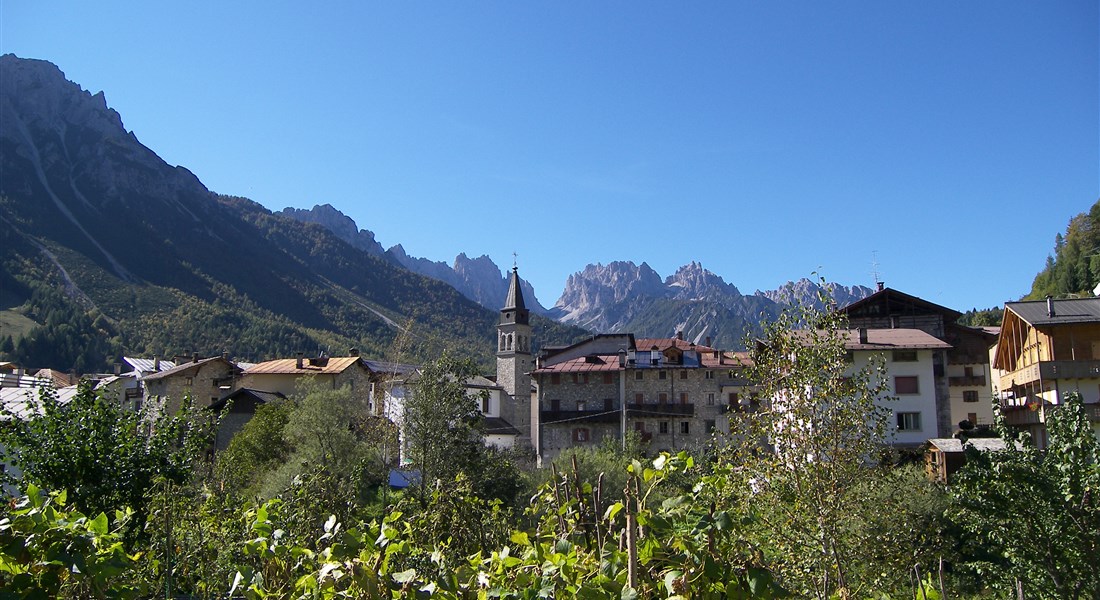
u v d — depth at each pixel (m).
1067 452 13.30
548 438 69.44
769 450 13.09
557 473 9.56
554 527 8.66
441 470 34.75
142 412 18.36
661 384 69.06
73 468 16.38
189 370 69.31
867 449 12.78
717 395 67.94
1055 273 102.88
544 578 5.84
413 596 6.19
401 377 49.38
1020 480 13.64
